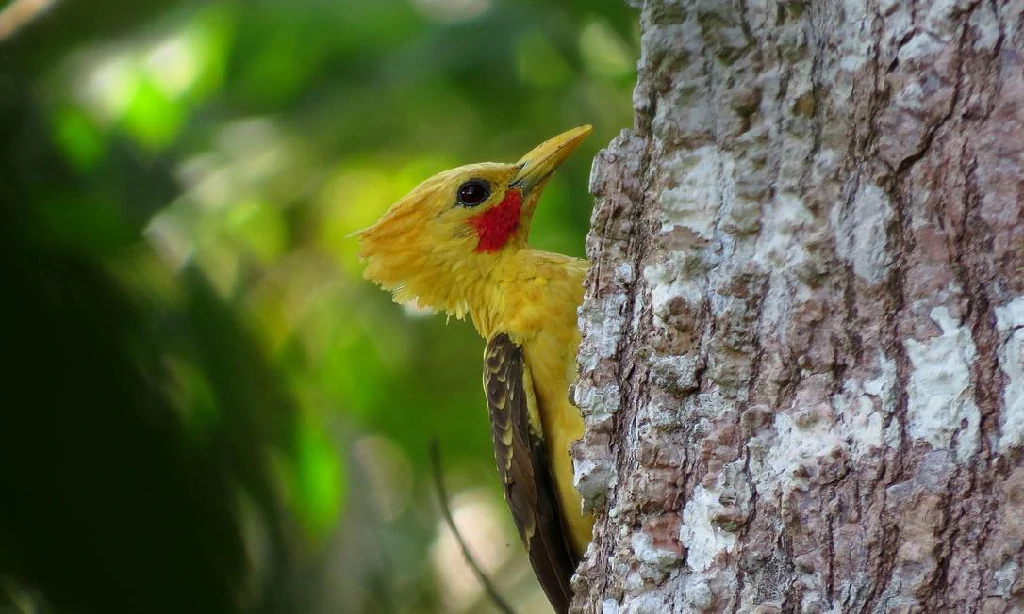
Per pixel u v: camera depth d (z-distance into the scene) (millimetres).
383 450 20156
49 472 8406
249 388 10820
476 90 17328
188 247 17453
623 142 7902
